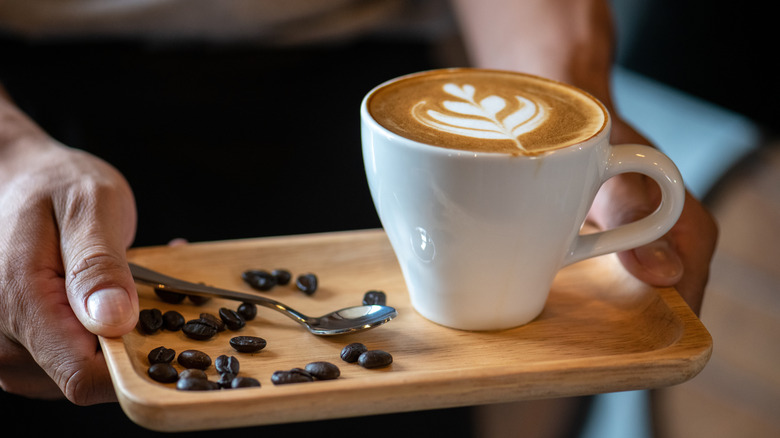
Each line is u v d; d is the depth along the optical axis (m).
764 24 1.04
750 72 1.09
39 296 0.61
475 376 0.56
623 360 0.57
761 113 1.11
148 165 0.87
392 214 0.60
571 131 0.59
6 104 0.75
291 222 0.87
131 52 0.87
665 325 0.61
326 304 0.64
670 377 0.58
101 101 0.85
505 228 0.58
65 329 0.60
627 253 0.64
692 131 1.18
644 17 1.14
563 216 0.59
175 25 0.86
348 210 0.88
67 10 0.85
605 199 0.67
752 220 1.25
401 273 0.67
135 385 0.55
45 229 0.63
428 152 0.57
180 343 0.60
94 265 0.60
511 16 0.81
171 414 0.54
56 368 0.60
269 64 0.88
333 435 0.95
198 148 0.87
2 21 0.85
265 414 0.55
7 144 0.70
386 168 0.59
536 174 0.57
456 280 0.61
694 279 0.66
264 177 0.88
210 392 0.55
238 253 0.67
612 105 0.73
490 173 0.57
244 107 0.87
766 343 1.18
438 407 0.56
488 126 0.60
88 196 0.64
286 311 0.62
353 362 0.59
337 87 0.88
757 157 1.17
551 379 0.57
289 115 0.88
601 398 1.12
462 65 0.94
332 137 0.88
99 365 0.60
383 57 0.91
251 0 0.86
